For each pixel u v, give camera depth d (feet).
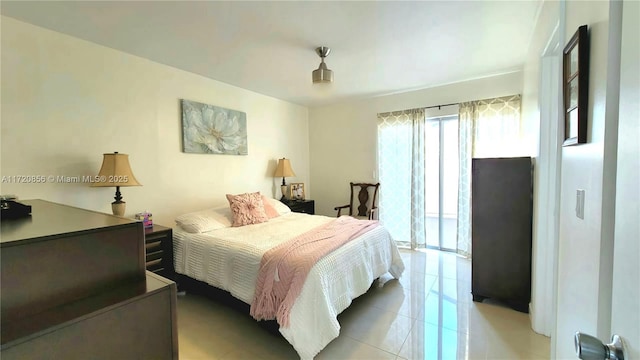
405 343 6.57
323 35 7.70
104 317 2.48
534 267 7.28
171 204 10.09
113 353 2.55
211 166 11.43
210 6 6.27
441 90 12.52
